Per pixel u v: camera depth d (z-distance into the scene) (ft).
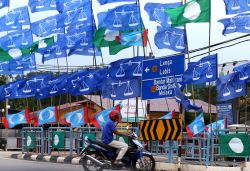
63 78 69.67
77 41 70.85
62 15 73.10
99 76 64.64
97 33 61.31
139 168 45.06
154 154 52.47
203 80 48.26
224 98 53.31
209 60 48.24
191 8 50.19
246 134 42.06
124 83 58.75
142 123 47.96
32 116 67.67
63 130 62.69
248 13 53.47
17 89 74.33
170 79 46.93
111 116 44.47
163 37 55.52
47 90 71.36
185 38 54.54
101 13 69.21
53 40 76.59
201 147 53.01
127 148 43.88
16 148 86.38
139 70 57.72
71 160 54.90
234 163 45.16
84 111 58.75
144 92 48.93
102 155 43.73
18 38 78.23
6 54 78.69
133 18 60.18
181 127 45.06
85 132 57.82
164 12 55.77
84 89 65.72
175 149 52.54
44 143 63.57
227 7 53.67
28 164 52.85
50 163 54.75
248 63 52.37
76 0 72.33
